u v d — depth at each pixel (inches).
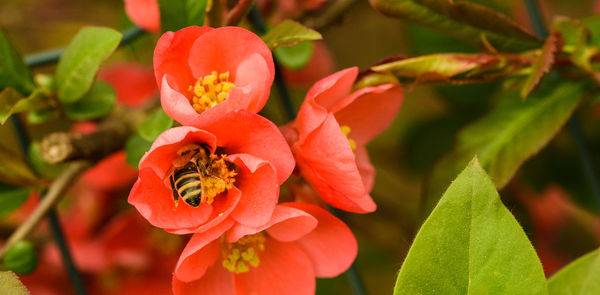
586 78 13.3
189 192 11.8
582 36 12.9
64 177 13.6
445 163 13.5
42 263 14.9
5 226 15.0
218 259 12.5
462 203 11.2
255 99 11.9
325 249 12.4
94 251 14.7
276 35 12.4
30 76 13.2
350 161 11.8
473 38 12.9
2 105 12.8
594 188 14.2
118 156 14.6
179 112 11.6
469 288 11.2
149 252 14.7
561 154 15.9
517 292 11.2
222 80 12.1
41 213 13.6
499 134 13.5
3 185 13.6
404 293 11.2
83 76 12.9
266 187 11.8
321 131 11.9
